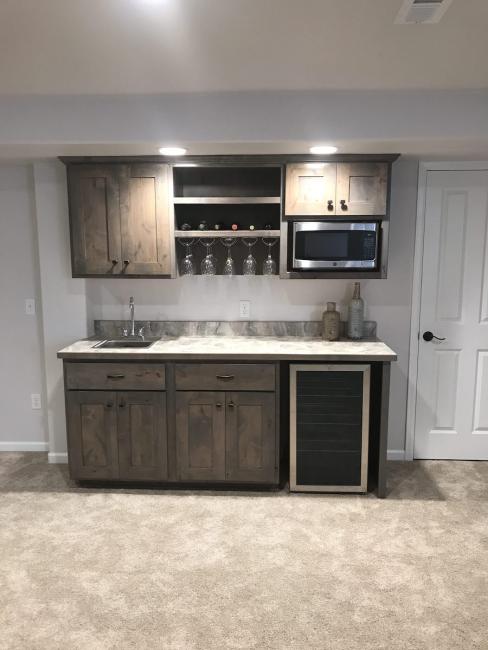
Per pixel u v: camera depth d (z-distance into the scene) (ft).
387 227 10.23
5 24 6.11
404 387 11.88
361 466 10.16
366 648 6.33
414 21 6.08
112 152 9.76
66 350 10.19
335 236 10.23
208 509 9.68
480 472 11.35
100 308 11.98
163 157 10.12
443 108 8.63
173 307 11.93
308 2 5.63
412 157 10.50
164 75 7.83
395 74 7.83
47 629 6.68
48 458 12.05
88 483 10.75
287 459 11.62
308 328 11.75
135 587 7.48
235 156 10.02
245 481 10.27
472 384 11.81
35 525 9.15
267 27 6.23
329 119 8.77
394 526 9.09
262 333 11.84
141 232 10.45
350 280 11.62
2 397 12.56
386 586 7.48
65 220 11.27
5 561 8.11
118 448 10.31
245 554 8.26
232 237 10.78
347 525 9.11
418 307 11.61
